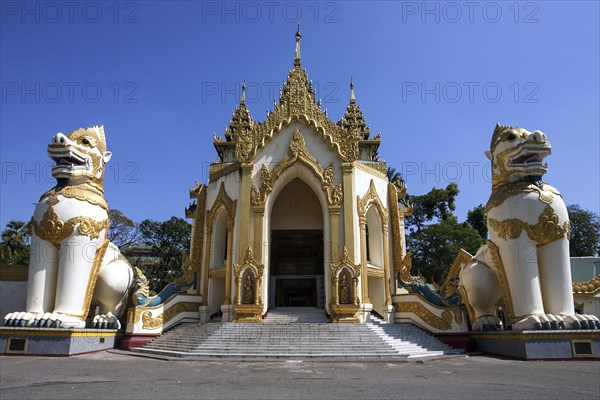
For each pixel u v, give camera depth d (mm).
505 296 14711
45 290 14258
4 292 19422
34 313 13891
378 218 20562
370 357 13047
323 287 21125
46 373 9586
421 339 16312
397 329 16812
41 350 13234
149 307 17547
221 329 15336
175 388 7641
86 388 7602
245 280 17750
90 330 14516
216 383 8234
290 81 20594
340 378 9023
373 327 15852
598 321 13469
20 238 42688
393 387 7859
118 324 16516
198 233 21438
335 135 19531
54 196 14570
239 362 12258
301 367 11070
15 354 13234
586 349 12992
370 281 20438
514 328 14180
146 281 18094
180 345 15023
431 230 36344
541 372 10242
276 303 26266
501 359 13367
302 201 23734
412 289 19078
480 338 15938
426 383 8375
